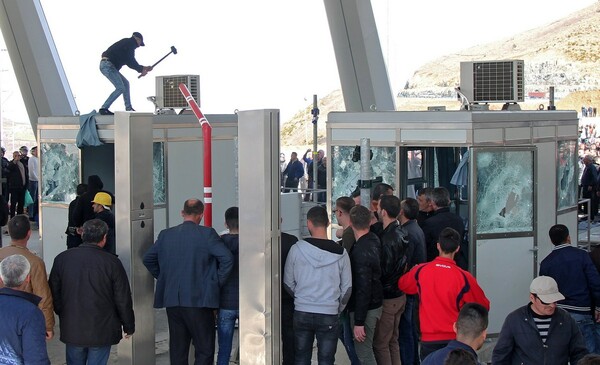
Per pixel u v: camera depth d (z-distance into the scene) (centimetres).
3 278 479
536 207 841
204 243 603
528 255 836
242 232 577
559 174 937
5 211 889
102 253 583
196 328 607
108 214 897
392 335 640
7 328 468
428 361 409
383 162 864
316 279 567
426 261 698
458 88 907
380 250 603
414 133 841
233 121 1122
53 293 582
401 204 675
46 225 1045
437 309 538
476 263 811
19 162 1609
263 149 561
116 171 655
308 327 570
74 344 579
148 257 616
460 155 969
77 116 1006
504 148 823
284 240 595
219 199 1109
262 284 569
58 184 1028
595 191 1587
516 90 889
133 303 655
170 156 1019
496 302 820
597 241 1341
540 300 461
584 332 648
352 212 594
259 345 574
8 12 1352
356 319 588
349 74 1302
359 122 873
